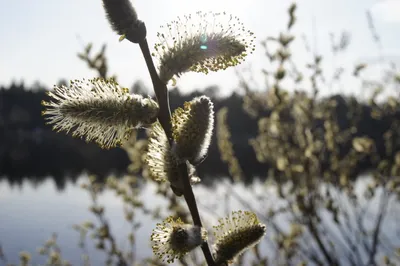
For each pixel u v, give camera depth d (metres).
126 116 1.84
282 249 4.81
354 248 4.51
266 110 5.05
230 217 1.96
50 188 20.19
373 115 5.10
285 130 4.75
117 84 1.89
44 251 6.67
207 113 1.77
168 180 1.85
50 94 1.91
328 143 4.78
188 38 1.87
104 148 1.91
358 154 4.96
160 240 1.80
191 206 1.83
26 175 24.75
